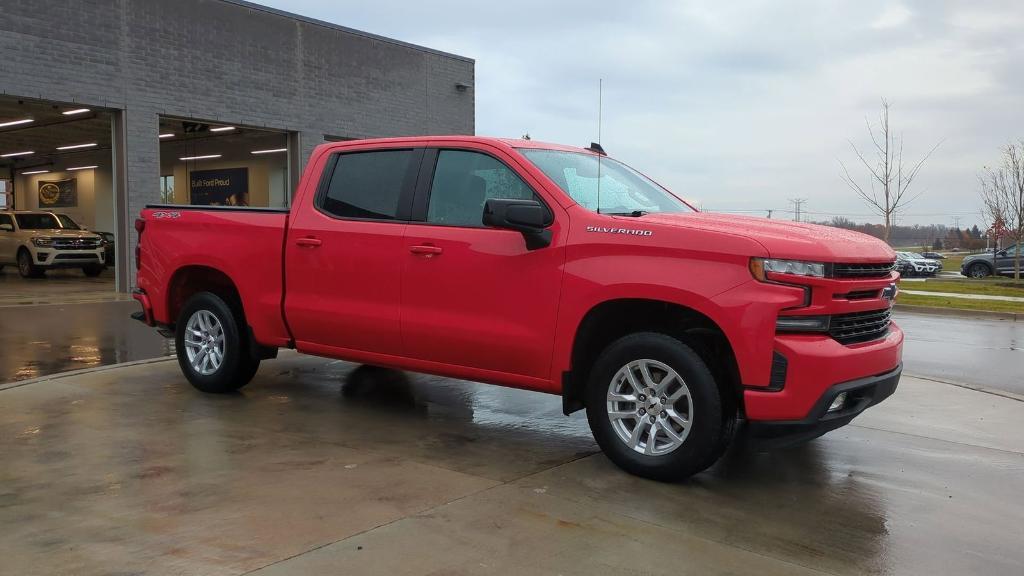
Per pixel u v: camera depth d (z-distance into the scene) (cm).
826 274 414
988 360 993
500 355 500
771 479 464
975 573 339
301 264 590
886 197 2516
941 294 2155
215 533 359
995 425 609
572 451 511
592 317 469
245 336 645
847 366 413
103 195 3039
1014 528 393
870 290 450
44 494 409
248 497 408
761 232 438
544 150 542
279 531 363
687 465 434
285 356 852
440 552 343
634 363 452
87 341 998
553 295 473
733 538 370
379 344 557
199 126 2180
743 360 416
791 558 349
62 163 3222
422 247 525
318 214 588
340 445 511
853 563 346
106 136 2642
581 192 505
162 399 639
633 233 450
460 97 2369
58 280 2133
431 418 592
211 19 1730
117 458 473
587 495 425
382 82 2131
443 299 518
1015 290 2359
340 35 2012
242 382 655
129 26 1587
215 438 521
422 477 448
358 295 561
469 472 460
